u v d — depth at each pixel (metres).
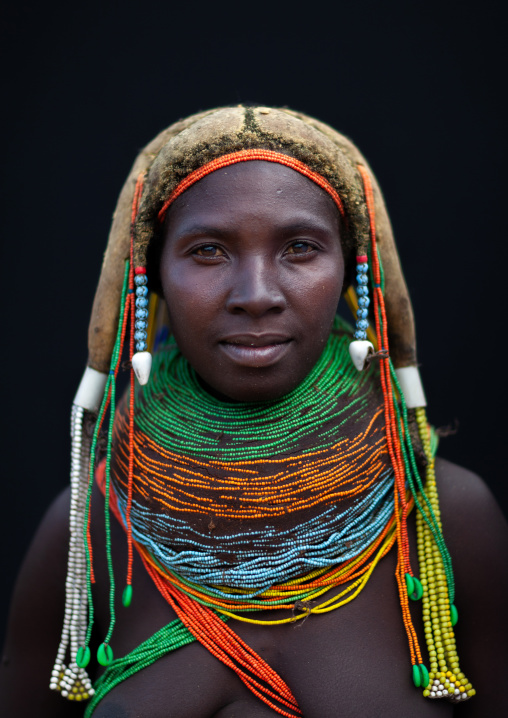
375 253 1.45
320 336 1.38
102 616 1.55
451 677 1.42
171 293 1.37
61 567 1.62
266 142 1.34
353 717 1.36
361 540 1.42
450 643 1.44
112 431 1.58
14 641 1.66
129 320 1.53
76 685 1.49
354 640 1.40
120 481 1.50
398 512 1.45
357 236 1.43
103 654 1.41
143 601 1.49
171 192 1.37
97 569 1.56
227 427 1.41
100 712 1.44
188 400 1.47
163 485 1.41
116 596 1.52
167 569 1.46
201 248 1.34
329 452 1.38
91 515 1.58
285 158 1.33
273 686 1.39
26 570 1.65
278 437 1.38
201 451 1.39
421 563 1.46
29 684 1.64
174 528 1.41
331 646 1.39
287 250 1.34
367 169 1.51
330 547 1.39
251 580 1.38
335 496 1.38
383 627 1.42
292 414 1.40
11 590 3.13
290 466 1.37
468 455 2.98
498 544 1.52
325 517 1.38
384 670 1.39
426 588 1.45
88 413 1.54
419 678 1.39
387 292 1.51
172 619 1.46
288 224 1.31
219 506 1.37
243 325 1.31
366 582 1.44
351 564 1.42
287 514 1.37
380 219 1.51
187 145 1.35
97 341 1.53
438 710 1.42
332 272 1.36
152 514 1.43
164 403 1.49
